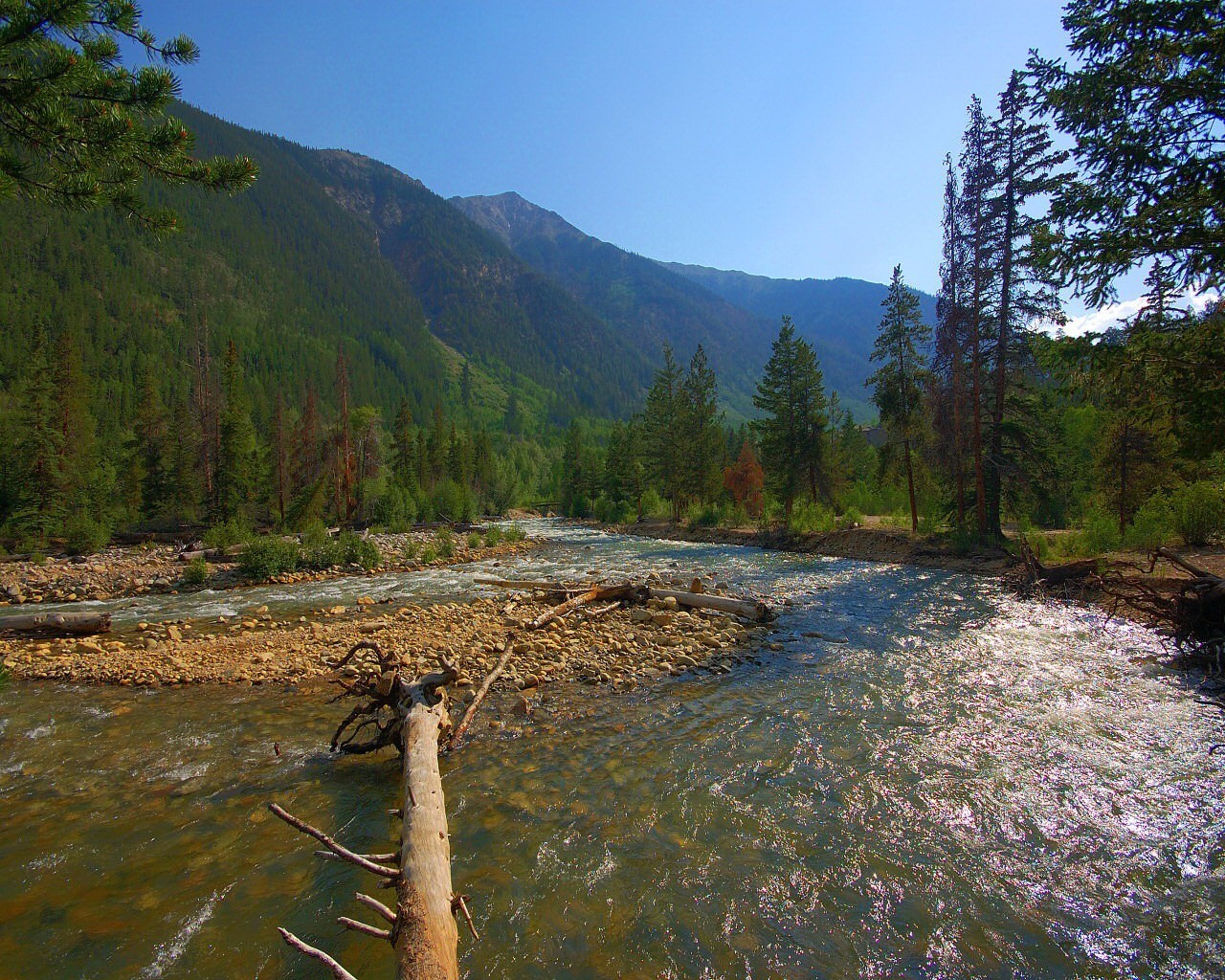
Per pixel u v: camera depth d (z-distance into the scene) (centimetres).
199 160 585
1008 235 2353
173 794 600
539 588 1961
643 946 398
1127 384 1004
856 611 1524
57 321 11812
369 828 535
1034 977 376
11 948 388
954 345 2497
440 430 9044
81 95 501
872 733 751
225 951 389
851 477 6222
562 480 8781
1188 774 629
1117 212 941
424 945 326
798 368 3862
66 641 1266
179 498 4606
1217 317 917
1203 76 848
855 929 416
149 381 5109
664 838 522
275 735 759
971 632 1277
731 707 847
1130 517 2581
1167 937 409
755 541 3591
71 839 518
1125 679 945
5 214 16200
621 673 1009
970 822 549
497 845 509
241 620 1527
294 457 5609
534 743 727
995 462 2431
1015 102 2300
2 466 3672
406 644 1182
